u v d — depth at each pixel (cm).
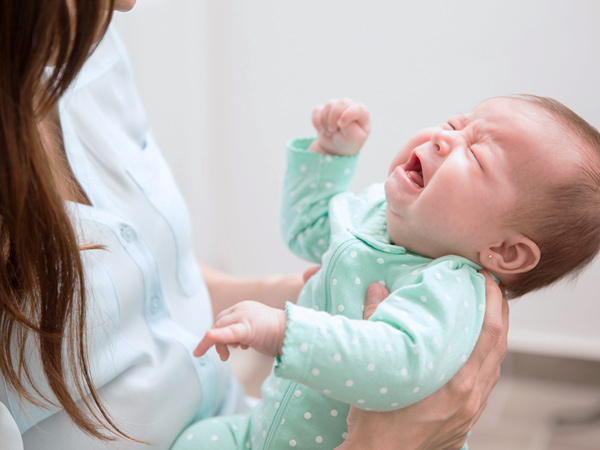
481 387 74
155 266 82
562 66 168
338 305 76
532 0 165
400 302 68
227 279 110
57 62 57
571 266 80
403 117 183
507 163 73
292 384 78
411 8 174
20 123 55
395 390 63
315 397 76
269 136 197
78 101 87
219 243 210
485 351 71
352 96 186
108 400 74
